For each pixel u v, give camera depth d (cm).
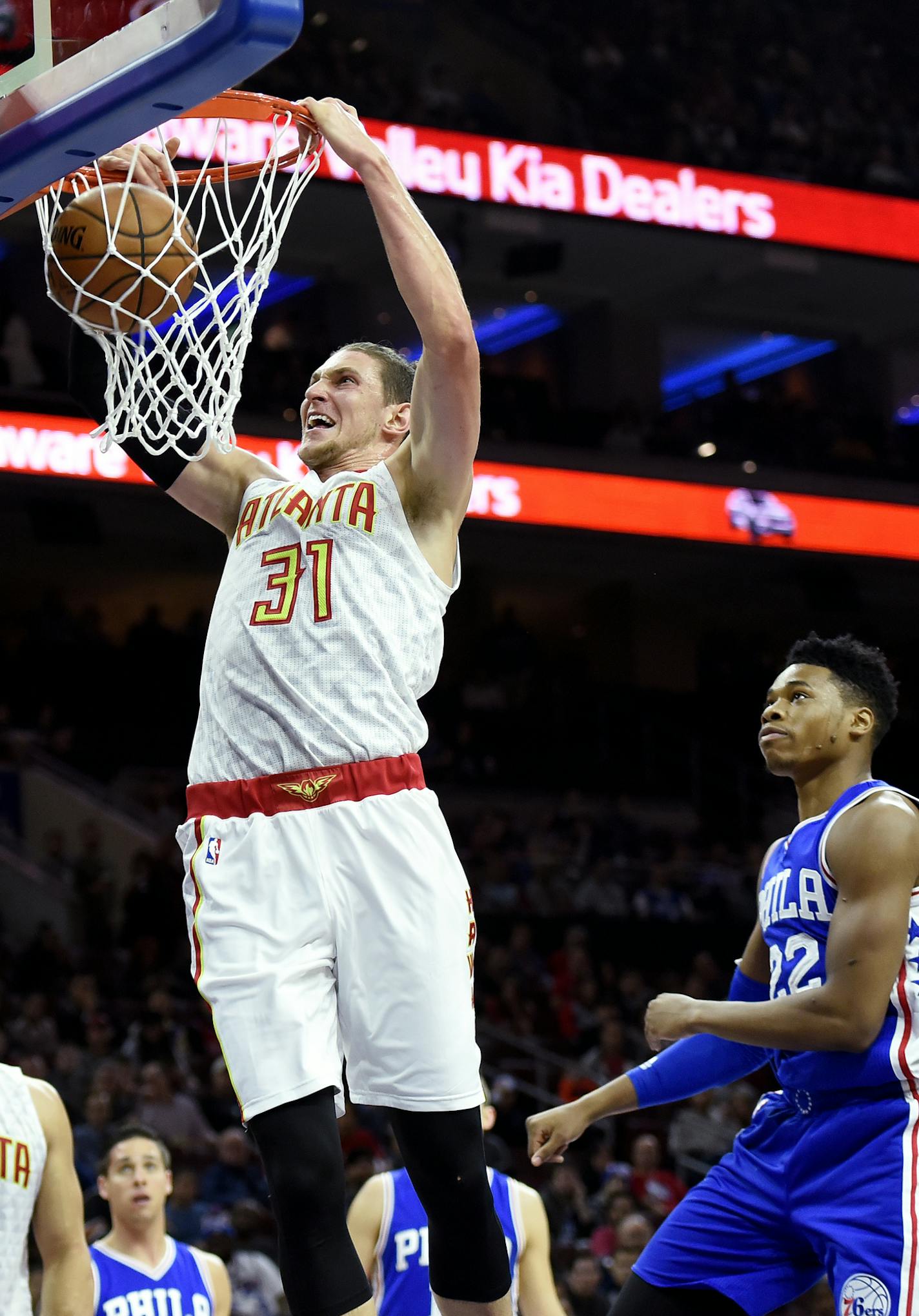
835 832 373
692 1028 372
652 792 2169
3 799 1798
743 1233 382
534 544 2172
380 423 347
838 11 2353
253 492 339
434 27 2180
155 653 2061
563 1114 417
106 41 281
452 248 1980
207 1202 1087
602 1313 930
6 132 299
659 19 2245
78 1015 1378
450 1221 295
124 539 2164
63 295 329
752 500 1958
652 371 2323
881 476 2075
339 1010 300
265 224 334
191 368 357
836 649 402
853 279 2220
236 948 296
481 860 1838
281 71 1886
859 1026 352
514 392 2005
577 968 1636
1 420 1533
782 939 387
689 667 2445
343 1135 1116
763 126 2180
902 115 2319
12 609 2319
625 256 2162
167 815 1866
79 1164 1086
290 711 306
